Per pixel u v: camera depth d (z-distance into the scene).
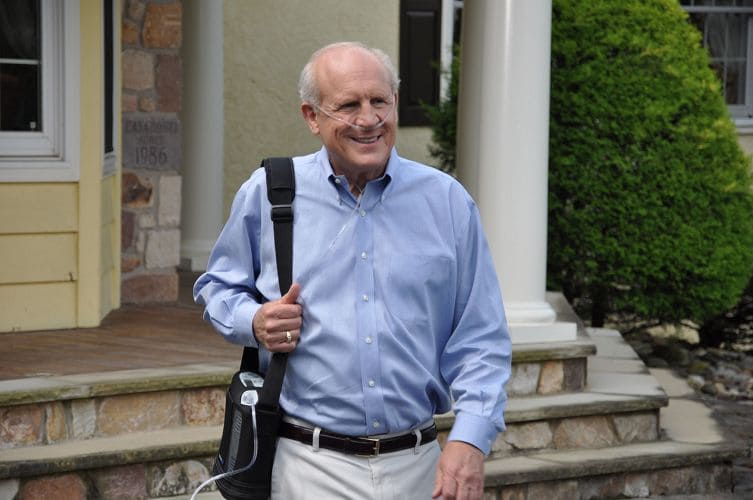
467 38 6.79
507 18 6.49
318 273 3.24
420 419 3.31
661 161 8.24
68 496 5.09
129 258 7.80
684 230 8.28
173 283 7.93
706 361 9.28
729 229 8.45
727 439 6.43
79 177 6.95
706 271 8.33
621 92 8.21
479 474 3.22
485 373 3.29
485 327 3.34
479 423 3.22
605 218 8.23
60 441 5.29
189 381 5.56
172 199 7.89
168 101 7.82
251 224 3.36
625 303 8.47
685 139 8.30
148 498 5.26
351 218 3.26
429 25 11.36
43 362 5.98
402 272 3.24
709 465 6.22
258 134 10.88
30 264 6.89
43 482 5.04
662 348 9.19
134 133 7.73
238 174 10.82
